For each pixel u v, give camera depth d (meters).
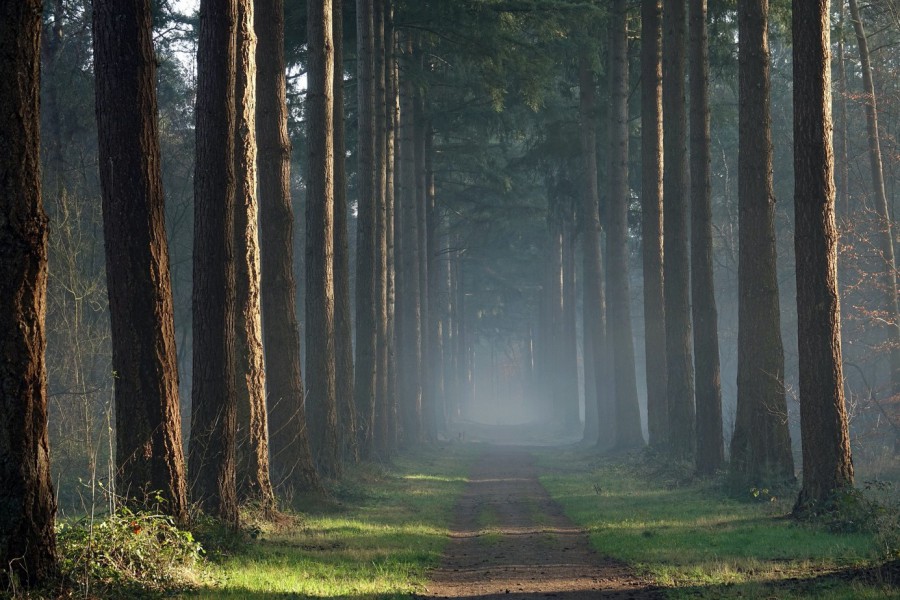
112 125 10.50
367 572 10.65
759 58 17.91
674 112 24.45
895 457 24.75
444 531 15.80
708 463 21.08
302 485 17.83
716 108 31.39
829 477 14.05
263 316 18.09
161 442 10.82
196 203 12.74
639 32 33.84
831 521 13.10
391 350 33.81
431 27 29.36
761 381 17.92
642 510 17.00
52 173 27.06
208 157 12.70
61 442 19.86
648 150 28.20
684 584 9.58
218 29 12.74
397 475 26.59
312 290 21.58
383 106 29.59
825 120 14.28
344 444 24.80
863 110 37.53
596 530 14.77
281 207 17.92
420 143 40.72
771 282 17.95
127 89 10.45
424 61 37.06
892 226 28.02
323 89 21.56
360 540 13.58
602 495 20.39
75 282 22.61
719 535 13.06
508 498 21.47
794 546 11.58
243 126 15.37
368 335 27.58
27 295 7.57
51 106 27.25
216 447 12.51
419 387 38.69
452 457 36.88
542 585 10.19
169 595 8.58
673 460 24.05
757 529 13.38
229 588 8.93
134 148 10.55
